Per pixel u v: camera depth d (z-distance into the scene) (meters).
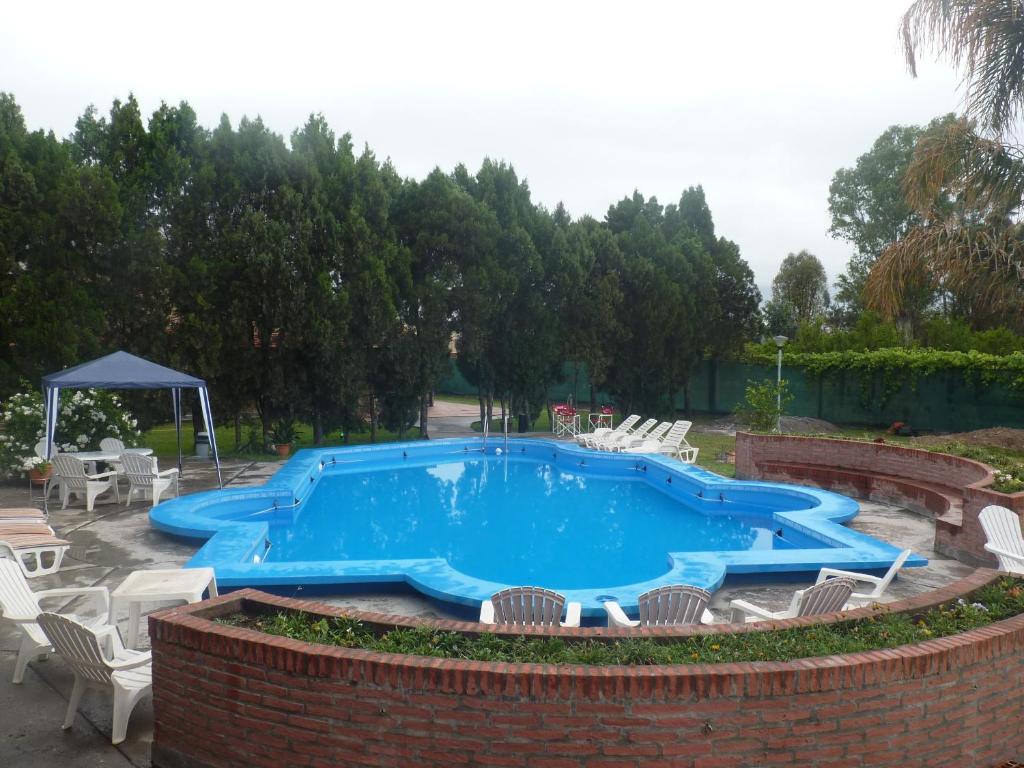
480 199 22.98
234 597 5.07
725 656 4.18
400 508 14.39
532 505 14.70
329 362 19.52
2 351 16.16
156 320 17.77
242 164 18.81
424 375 21.23
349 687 3.91
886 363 24.69
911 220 38.53
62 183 16.30
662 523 13.16
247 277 18.42
